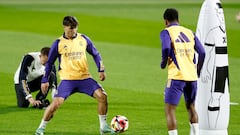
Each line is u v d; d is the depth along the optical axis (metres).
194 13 116.38
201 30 32.66
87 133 34.62
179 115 40.19
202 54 31.00
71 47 32.59
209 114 32.56
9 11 123.12
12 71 58.47
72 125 36.69
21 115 39.22
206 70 32.41
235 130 35.88
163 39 30.31
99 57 33.25
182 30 30.88
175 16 31.08
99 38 87.12
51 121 37.72
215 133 32.91
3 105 42.59
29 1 151.88
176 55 30.44
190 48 30.75
